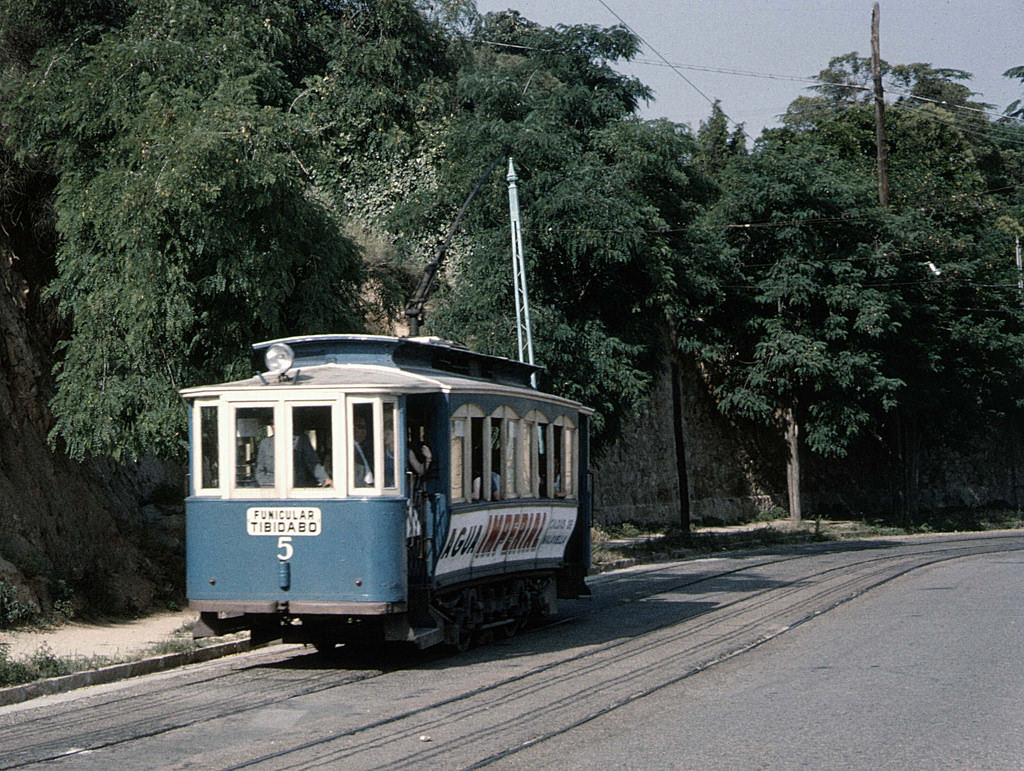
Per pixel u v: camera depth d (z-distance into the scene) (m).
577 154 28.56
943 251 41.31
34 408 19.00
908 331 42.72
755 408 38.44
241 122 16.33
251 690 11.41
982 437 56.28
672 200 30.33
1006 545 35.12
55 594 16.25
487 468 14.38
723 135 58.16
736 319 38.78
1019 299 45.81
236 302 17.11
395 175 27.58
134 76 17.69
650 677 11.63
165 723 9.69
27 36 21.34
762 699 10.30
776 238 38.16
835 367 37.62
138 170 16.50
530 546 16.03
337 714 9.91
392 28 28.34
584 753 8.15
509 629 15.65
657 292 29.73
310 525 12.34
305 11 28.16
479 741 8.61
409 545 12.70
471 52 32.47
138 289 16.08
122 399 16.69
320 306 17.78
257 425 12.70
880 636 14.61
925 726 9.05
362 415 12.44
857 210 38.59
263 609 12.39
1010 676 11.48
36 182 20.70
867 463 53.56
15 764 8.17
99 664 12.64
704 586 22.55
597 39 30.62
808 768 7.65
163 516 21.98
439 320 27.44
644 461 41.88
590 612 18.52
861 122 51.41
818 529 40.34
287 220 16.98
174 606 18.06
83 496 19.05
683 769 7.64
